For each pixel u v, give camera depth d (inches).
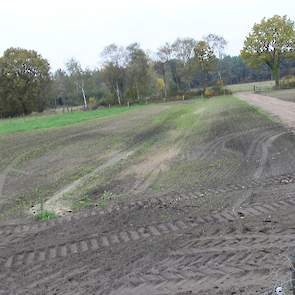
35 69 3038.9
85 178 653.3
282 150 696.4
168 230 395.5
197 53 3526.1
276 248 334.3
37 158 876.0
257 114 1254.3
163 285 296.7
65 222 448.8
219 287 285.7
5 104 3006.9
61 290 303.0
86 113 2409.0
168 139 973.2
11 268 346.0
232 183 541.0
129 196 526.0
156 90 3558.1
